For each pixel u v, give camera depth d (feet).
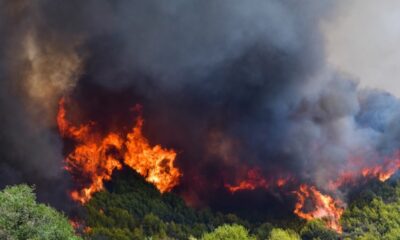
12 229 103.55
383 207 359.05
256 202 406.41
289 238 321.52
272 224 354.95
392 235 322.34
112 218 312.50
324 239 324.19
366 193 377.30
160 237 299.38
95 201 335.26
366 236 322.75
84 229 281.54
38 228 106.42
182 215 357.41
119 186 379.96
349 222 347.15
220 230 237.45
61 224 114.93
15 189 114.73
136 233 294.05
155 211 345.72
